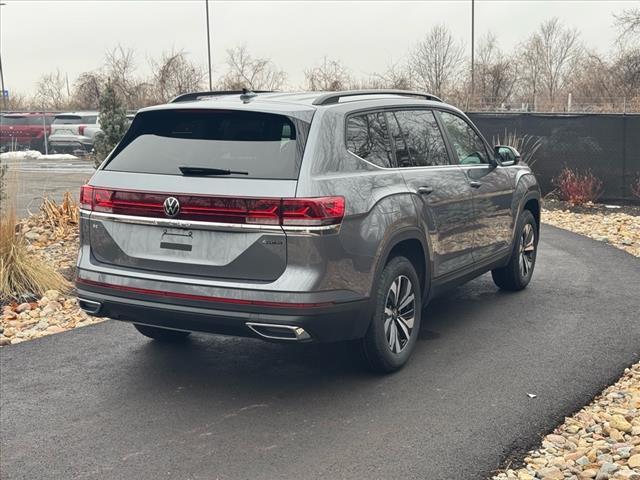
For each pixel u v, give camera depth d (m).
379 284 5.26
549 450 4.38
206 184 4.85
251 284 4.73
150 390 5.30
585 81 32.56
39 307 7.57
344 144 5.13
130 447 4.41
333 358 5.93
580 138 14.99
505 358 5.91
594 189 14.95
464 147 6.80
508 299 7.70
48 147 30.58
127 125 13.20
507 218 7.36
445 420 4.75
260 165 4.84
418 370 5.64
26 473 4.11
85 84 39.06
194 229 4.88
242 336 4.87
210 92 5.94
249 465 4.18
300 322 4.69
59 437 4.55
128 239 5.11
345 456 4.27
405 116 6.01
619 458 4.31
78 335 6.61
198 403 5.06
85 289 5.28
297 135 4.90
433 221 5.88
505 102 32.06
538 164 15.42
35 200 14.49
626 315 7.10
